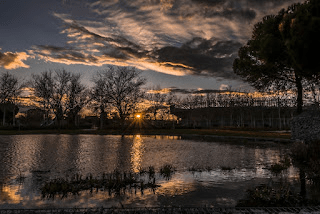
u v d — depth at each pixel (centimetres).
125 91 5425
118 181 852
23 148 2019
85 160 1409
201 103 6638
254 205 635
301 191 767
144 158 1491
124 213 551
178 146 2225
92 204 646
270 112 5312
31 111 6384
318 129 2102
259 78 2116
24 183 872
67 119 6359
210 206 630
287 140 2436
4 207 618
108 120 6225
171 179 943
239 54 2169
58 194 738
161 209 574
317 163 1124
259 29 1620
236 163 1315
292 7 1030
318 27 477
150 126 5788
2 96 6300
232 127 5325
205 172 1073
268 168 1162
